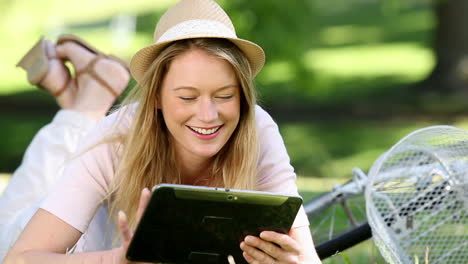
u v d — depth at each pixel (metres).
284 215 3.04
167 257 3.08
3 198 4.52
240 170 3.45
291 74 17.41
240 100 3.39
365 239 4.05
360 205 4.59
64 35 5.02
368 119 17.81
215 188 2.93
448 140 3.97
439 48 19.55
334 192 4.36
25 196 4.48
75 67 4.93
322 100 19.64
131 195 3.49
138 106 3.40
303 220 3.46
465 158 3.98
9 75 23.00
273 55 16.58
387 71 22.11
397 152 3.88
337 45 26.11
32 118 18.02
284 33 16.47
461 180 3.96
